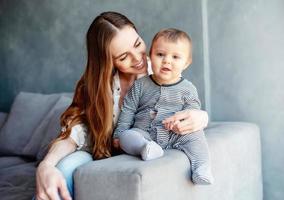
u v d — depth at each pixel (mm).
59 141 1727
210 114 2559
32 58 3283
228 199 1946
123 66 1769
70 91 3107
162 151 1564
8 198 1926
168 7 2572
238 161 2061
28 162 2732
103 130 1718
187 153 1624
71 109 1794
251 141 2236
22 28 3301
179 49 1659
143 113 1737
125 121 1758
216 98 2541
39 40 3219
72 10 3014
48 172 1510
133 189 1386
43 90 3258
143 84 1759
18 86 3398
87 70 1769
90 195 1459
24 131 2834
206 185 1727
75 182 1489
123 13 2748
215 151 1826
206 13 2508
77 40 3018
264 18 2398
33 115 2850
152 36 2639
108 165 1468
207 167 1591
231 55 2484
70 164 1573
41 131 2715
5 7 3371
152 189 1413
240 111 2492
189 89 1717
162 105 1721
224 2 2475
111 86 1818
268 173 2461
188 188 1596
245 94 2475
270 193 2471
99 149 1715
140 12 2676
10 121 2936
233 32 2471
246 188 2166
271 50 2396
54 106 2723
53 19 3119
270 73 2408
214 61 2527
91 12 2918
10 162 2707
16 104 2996
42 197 1477
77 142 1741
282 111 2398
